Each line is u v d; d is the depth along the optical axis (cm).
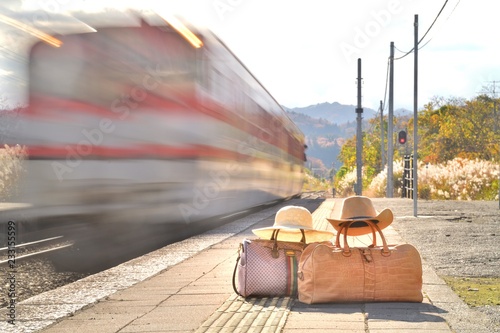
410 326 597
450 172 3681
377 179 4800
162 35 1234
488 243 1370
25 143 1041
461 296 786
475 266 1050
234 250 1210
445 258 1142
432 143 7931
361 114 4112
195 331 591
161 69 1226
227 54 1565
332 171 10088
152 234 1373
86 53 1097
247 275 746
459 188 3559
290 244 769
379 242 1341
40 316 664
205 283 855
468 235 1531
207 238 1408
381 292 710
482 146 7238
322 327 598
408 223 1872
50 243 1154
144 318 654
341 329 589
